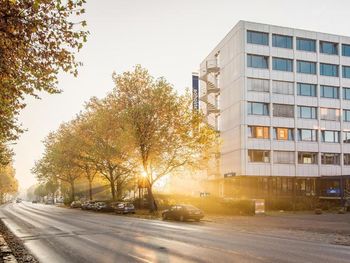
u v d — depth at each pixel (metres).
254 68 65.19
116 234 21.84
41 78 12.03
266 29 66.12
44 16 10.39
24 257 14.16
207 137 45.22
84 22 10.59
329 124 68.69
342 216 39.81
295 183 65.50
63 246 17.08
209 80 78.38
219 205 44.19
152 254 14.22
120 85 46.84
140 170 50.84
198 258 13.20
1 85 12.20
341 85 70.12
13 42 10.45
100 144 54.94
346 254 14.08
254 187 63.44
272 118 65.12
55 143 71.00
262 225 28.78
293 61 67.50
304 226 27.83
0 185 106.81
